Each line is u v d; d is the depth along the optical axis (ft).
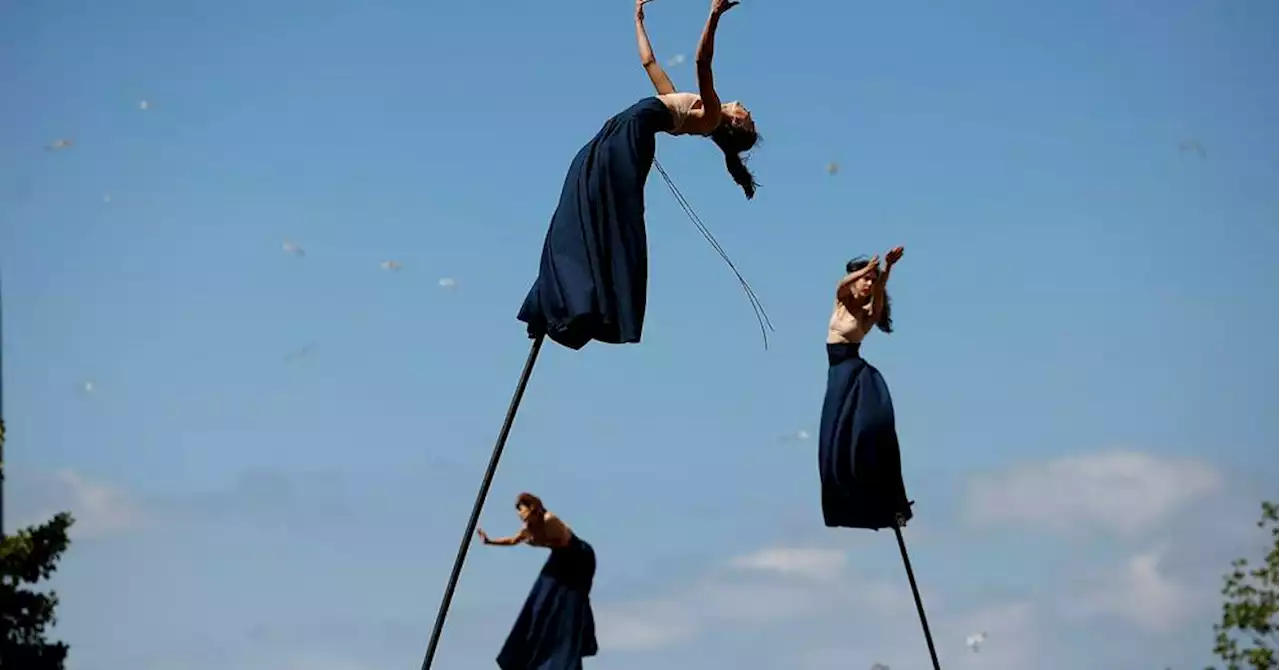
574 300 72.08
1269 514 153.58
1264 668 152.15
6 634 152.05
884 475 85.76
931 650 87.04
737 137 76.69
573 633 98.53
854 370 86.12
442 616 73.15
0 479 139.03
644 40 76.48
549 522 97.76
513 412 73.67
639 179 73.56
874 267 86.28
